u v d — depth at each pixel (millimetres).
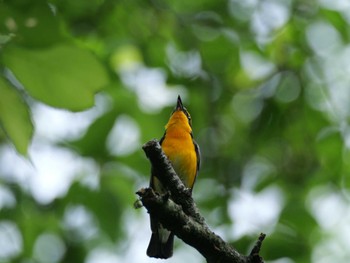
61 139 11062
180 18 12781
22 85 3729
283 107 12438
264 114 12453
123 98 11812
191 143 10836
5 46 3707
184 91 13023
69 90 3762
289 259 9602
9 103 3664
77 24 11180
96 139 10695
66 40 3775
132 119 11805
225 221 11305
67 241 11289
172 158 10500
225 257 5039
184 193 5035
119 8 11961
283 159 13219
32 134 3674
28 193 11211
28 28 3727
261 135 12625
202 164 13281
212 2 13320
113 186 10227
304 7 12883
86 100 3771
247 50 13414
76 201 9898
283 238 9664
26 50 3707
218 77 13617
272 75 13133
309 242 10531
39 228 11281
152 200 4609
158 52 12977
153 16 12461
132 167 11508
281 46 13273
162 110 12055
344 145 11648
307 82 13188
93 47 12180
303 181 13086
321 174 13023
